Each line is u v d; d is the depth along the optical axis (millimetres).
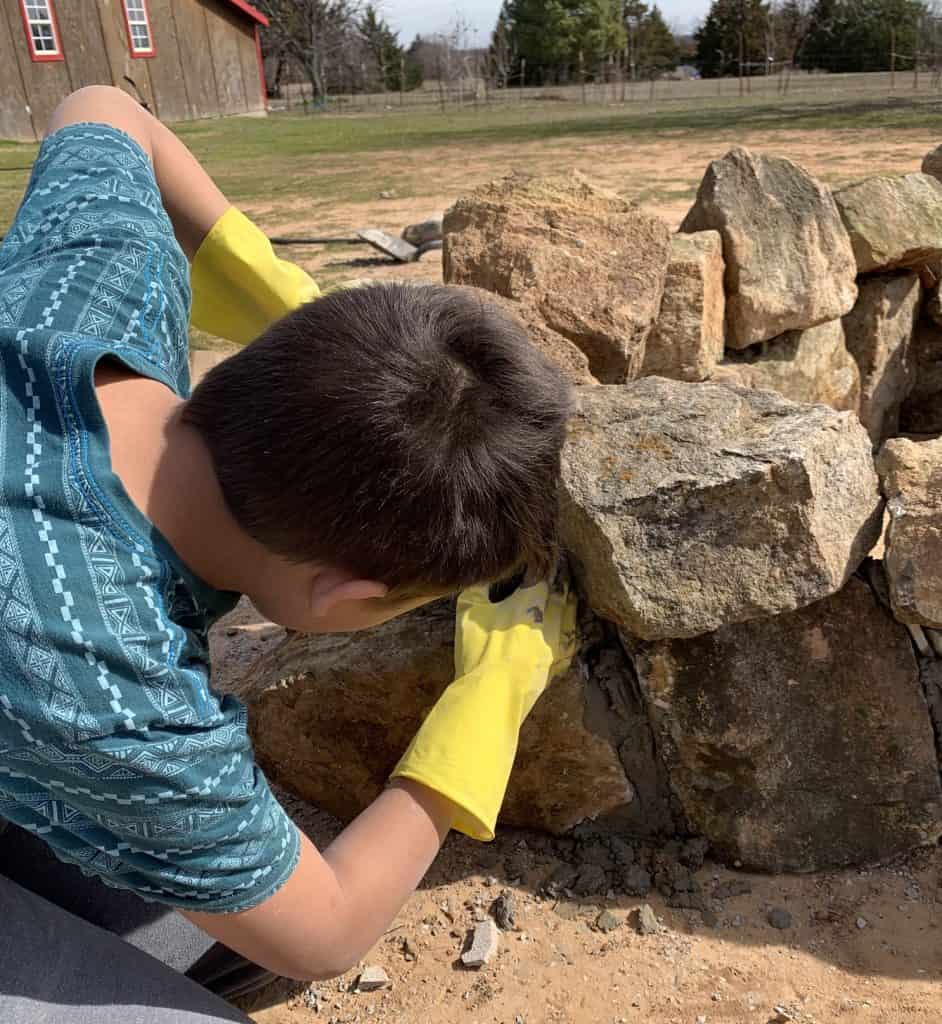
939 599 1756
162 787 1042
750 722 1911
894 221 3814
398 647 1947
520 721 1520
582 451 1862
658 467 1796
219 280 1760
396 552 1075
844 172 11086
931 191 3902
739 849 1950
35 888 1607
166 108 24094
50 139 1506
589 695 1944
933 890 1902
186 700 1065
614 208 3215
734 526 1749
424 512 1054
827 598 1914
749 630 1902
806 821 1942
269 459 1039
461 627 1614
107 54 21969
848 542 1827
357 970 1828
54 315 1169
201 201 1707
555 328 2904
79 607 987
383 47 38375
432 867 2010
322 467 1027
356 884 1276
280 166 15477
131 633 1018
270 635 2971
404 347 1065
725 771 1938
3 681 974
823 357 3729
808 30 34688
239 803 1111
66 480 1008
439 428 1047
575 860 2006
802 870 1950
